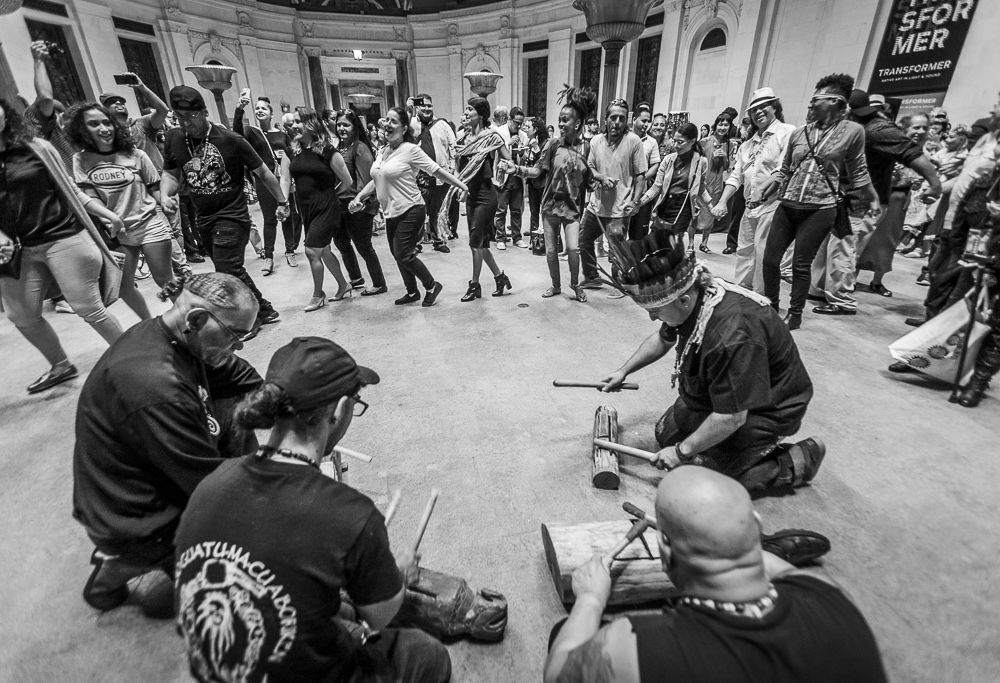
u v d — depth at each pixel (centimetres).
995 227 253
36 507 212
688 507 79
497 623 147
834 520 194
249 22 1545
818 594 82
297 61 1694
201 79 714
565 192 413
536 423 265
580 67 1502
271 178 379
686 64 1134
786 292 479
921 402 279
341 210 436
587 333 379
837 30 854
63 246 276
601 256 609
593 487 216
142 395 125
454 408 281
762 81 999
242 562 87
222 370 169
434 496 167
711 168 634
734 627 76
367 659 112
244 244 378
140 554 144
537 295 466
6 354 357
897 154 387
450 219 726
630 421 263
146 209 345
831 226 352
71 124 315
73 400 295
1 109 244
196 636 87
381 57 1764
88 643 153
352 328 395
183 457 128
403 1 1786
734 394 169
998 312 256
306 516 89
